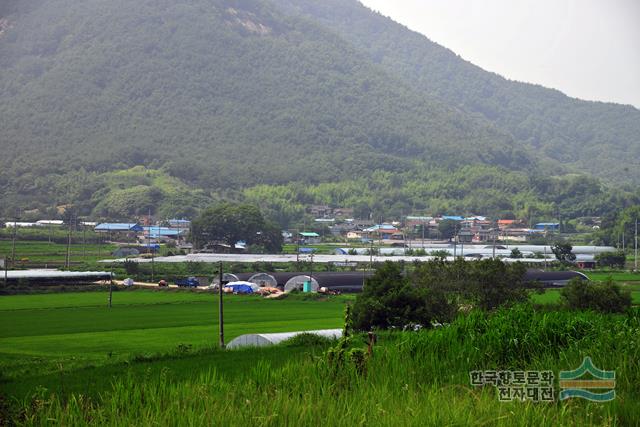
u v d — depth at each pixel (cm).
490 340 2125
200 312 5681
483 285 4972
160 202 18400
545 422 1482
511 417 1489
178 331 4525
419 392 1672
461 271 5034
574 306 4778
